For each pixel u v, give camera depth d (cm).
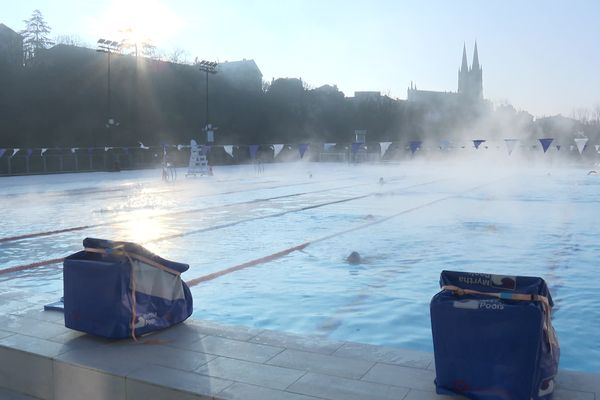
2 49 3862
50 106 3728
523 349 254
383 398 273
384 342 436
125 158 3512
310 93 6362
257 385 291
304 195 1756
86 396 320
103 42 3225
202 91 5091
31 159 3178
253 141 5109
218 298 569
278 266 722
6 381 354
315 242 897
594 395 271
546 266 707
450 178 2586
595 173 2875
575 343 434
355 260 750
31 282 656
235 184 2264
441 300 276
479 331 263
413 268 700
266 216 1233
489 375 261
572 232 967
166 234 991
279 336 372
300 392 282
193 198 1669
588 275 657
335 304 543
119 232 1020
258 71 6147
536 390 256
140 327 370
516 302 262
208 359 330
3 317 422
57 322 408
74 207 1432
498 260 743
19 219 1202
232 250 833
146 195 1773
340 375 304
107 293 362
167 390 291
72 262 376
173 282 401
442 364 273
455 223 1093
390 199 1602
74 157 3397
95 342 361
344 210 1336
